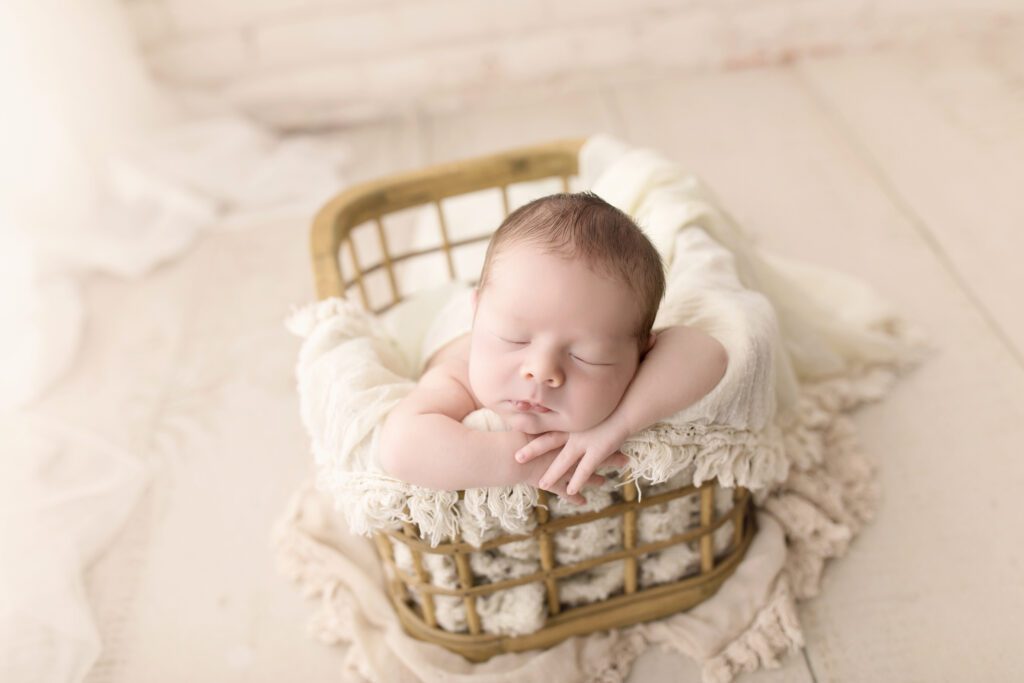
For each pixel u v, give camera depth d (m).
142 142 2.15
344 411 0.90
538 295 0.80
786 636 1.08
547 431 0.86
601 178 1.23
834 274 1.54
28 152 1.89
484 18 2.28
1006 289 1.57
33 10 1.88
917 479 1.27
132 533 1.36
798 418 1.30
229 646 1.18
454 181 1.34
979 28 2.33
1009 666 1.04
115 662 1.18
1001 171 1.85
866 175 1.92
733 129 2.15
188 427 1.54
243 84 2.33
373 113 2.39
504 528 0.93
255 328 1.75
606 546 1.02
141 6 2.20
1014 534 1.18
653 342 0.90
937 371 1.44
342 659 1.15
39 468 1.46
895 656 1.07
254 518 1.36
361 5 2.24
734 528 1.10
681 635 1.08
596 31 2.32
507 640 1.07
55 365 1.67
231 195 2.11
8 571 1.28
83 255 1.90
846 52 2.38
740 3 2.30
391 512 0.89
